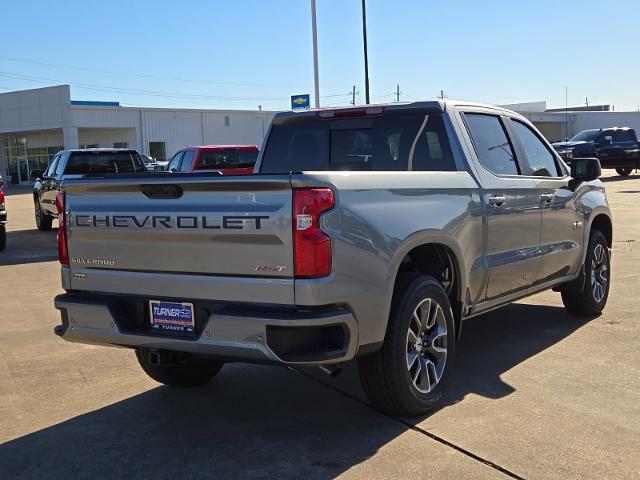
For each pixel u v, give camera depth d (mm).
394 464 3709
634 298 7605
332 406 4645
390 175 4137
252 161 17891
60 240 4449
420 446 3924
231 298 3756
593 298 6750
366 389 4227
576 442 3914
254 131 52969
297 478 3600
